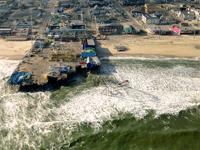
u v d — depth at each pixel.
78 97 110.75
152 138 82.88
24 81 119.00
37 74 125.12
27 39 172.25
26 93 114.75
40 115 98.50
